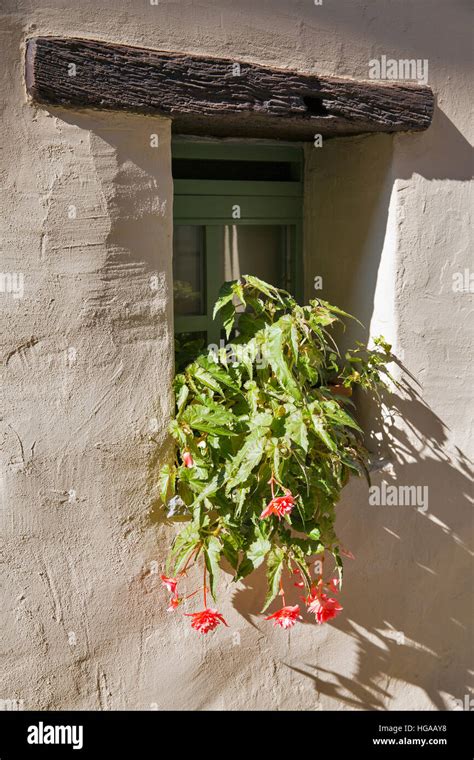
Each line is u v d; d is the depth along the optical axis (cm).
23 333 246
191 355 297
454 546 331
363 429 321
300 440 254
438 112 304
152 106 250
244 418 266
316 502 272
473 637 340
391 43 295
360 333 321
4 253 242
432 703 336
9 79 237
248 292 282
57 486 258
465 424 325
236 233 323
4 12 234
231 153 318
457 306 317
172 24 257
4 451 249
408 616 327
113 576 271
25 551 257
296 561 271
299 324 267
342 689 318
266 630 302
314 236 333
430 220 307
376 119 288
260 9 271
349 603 315
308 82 274
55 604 263
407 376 311
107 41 247
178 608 285
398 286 304
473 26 309
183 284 315
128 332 261
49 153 243
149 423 269
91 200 250
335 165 321
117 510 268
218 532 265
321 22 282
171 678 287
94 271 254
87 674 272
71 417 256
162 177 261
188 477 263
